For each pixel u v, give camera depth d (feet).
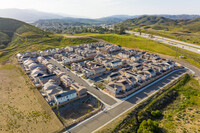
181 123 183.21
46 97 235.81
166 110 214.07
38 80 284.82
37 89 258.37
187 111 208.74
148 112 204.23
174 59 439.63
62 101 218.18
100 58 410.11
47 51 485.97
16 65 385.09
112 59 406.62
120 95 233.96
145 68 328.08
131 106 211.41
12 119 186.60
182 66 371.97
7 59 437.99
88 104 219.41
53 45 633.20
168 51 522.88
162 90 255.70
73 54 469.16
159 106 221.25
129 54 475.31
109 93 247.09
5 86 270.87
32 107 210.59
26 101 224.94
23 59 403.34
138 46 606.14
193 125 177.27
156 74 319.68
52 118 188.55
